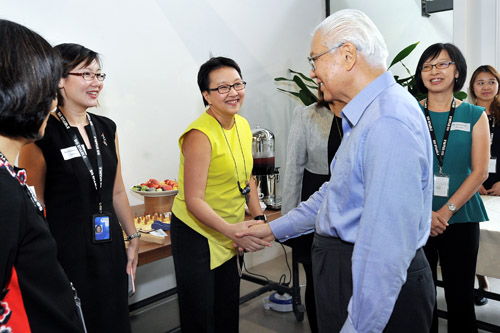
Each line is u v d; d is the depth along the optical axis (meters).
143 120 2.98
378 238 0.93
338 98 1.14
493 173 3.01
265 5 3.84
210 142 1.64
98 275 1.46
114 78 2.79
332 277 1.13
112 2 2.75
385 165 0.94
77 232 1.43
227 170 1.71
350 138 1.05
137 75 2.92
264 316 2.91
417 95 3.23
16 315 0.77
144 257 1.92
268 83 3.95
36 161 1.40
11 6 2.31
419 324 1.08
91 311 1.45
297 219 1.48
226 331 1.88
